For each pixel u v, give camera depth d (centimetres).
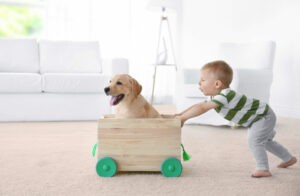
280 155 184
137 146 169
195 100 338
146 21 575
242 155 214
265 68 356
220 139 268
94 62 415
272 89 434
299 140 265
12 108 343
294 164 194
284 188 152
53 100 350
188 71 357
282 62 422
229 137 277
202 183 158
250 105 174
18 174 169
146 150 169
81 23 548
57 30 538
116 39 565
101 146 169
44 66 407
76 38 548
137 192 145
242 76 324
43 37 545
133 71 577
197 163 194
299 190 150
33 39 413
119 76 172
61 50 413
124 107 176
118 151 169
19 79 337
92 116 358
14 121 347
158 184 156
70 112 354
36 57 409
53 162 193
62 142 252
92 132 295
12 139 261
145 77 582
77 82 347
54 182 157
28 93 344
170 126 169
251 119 174
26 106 345
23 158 201
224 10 497
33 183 155
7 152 217
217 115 327
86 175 169
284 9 418
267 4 437
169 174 168
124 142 169
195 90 333
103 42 560
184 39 577
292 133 297
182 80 358
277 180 164
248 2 461
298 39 405
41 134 283
